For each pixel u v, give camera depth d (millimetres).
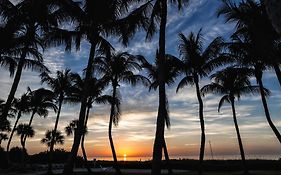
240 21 11344
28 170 40000
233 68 29266
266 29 8805
